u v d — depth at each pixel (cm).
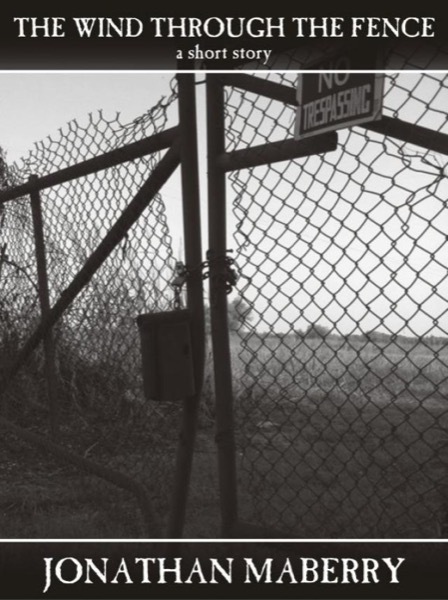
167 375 182
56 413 325
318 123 157
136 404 289
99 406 330
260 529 183
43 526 238
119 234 236
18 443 354
